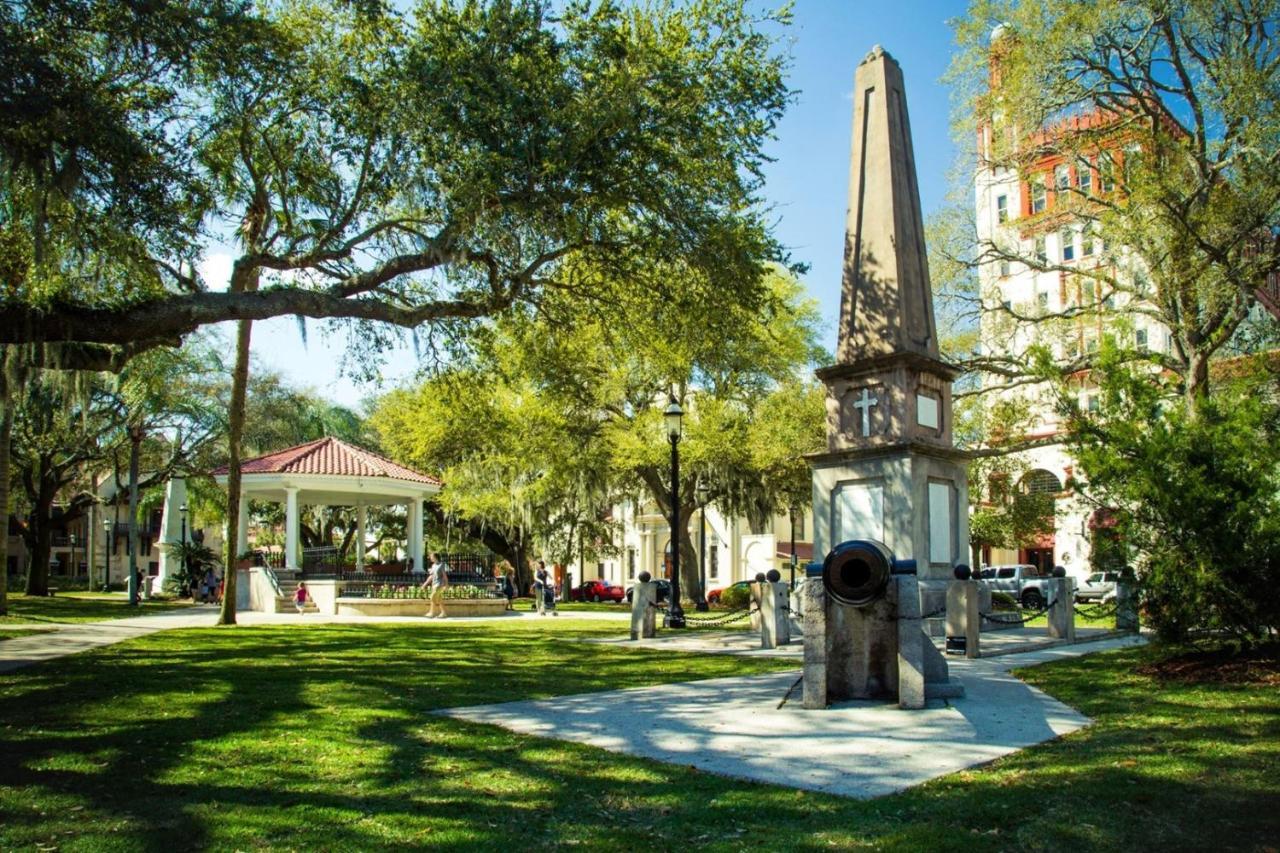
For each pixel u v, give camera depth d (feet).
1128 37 74.18
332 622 80.79
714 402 108.06
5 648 50.83
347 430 176.76
